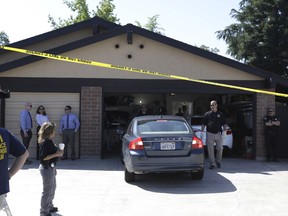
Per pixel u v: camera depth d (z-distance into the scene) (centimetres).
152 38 1322
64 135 1298
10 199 768
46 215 636
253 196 793
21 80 1327
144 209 696
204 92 1350
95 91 1336
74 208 704
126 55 1345
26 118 1244
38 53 1189
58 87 1332
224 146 1380
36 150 1339
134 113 1848
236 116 1662
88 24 1606
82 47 1336
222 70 1354
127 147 901
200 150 879
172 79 1344
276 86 1458
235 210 689
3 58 1587
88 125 1332
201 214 664
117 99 2039
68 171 1080
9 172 394
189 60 1351
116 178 979
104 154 1484
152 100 2119
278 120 1298
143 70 1345
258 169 1123
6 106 1338
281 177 997
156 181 940
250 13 2891
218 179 967
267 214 667
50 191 639
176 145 868
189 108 2103
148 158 860
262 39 2802
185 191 835
